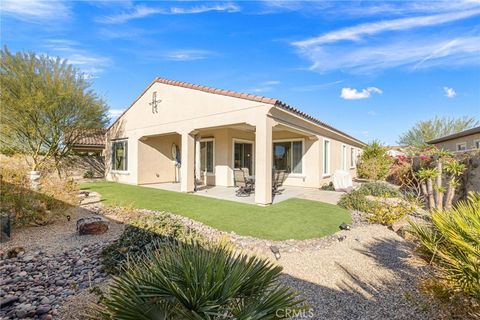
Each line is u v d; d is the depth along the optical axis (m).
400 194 10.19
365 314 2.99
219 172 14.10
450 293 2.58
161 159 16.23
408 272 4.10
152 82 13.84
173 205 8.80
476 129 13.65
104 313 2.12
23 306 3.04
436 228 2.88
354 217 7.79
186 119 11.79
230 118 9.88
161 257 2.40
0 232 5.44
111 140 17.48
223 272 2.03
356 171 22.11
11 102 12.55
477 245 2.30
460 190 7.64
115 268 3.83
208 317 1.72
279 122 9.78
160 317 1.87
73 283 3.64
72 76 14.47
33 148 14.11
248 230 6.12
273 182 11.98
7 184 6.63
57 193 7.51
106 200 9.77
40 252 4.85
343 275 4.04
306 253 5.01
